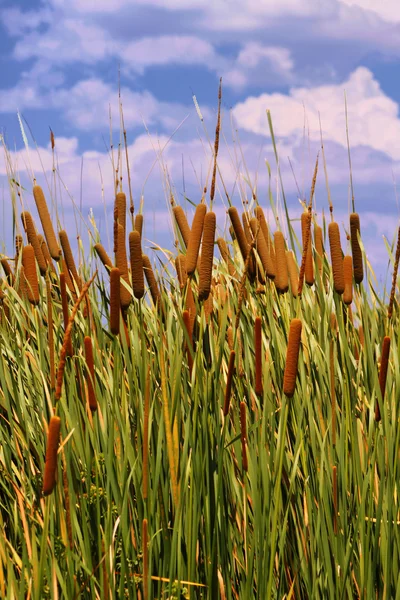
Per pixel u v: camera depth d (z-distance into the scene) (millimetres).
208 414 2268
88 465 2201
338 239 2631
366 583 2289
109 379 2518
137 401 2250
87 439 2207
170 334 2453
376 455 2553
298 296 2449
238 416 2502
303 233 2895
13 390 2734
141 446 2203
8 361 2896
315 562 2328
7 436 2506
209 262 2225
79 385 2564
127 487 2037
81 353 2613
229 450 2434
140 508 2166
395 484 2482
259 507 2141
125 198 2648
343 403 2553
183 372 2432
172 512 2275
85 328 2697
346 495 2463
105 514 2207
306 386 2508
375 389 2371
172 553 1995
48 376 2623
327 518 2250
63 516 1905
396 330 2902
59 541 1984
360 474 2398
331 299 2717
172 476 2014
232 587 2309
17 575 2135
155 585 2139
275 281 2793
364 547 2279
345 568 2236
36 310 2701
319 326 2918
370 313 2986
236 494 2324
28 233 2838
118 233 2445
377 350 2836
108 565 1960
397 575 2367
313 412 2574
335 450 2428
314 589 2232
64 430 2180
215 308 3025
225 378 2609
